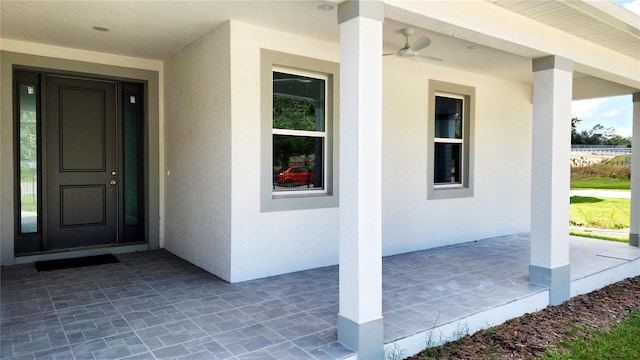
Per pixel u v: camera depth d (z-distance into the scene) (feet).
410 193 19.48
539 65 14.23
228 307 11.71
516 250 19.80
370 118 9.02
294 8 12.42
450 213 21.18
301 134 16.03
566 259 14.62
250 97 14.15
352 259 9.09
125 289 13.26
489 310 11.89
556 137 14.03
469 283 14.30
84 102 17.89
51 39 15.47
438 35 15.28
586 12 12.27
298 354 8.85
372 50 8.96
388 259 17.89
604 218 32.96
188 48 16.42
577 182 44.21
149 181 18.83
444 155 21.71
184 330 10.10
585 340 11.66
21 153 16.63
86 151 17.97
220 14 12.96
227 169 14.02
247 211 14.24
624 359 10.61
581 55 14.98
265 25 14.06
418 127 19.67
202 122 15.57
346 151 9.18
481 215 22.68
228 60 13.79
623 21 13.02
